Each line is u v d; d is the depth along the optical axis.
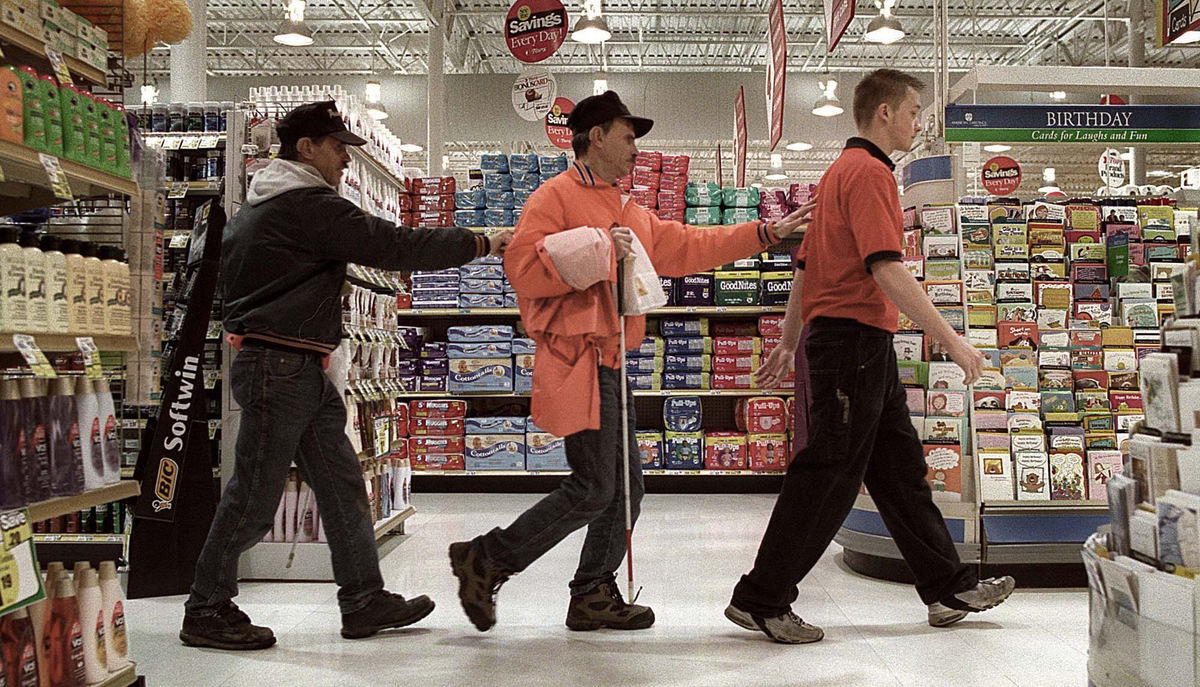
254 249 2.98
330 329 3.11
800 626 3.02
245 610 3.56
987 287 4.04
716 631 3.17
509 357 6.90
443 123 13.67
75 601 2.15
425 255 3.00
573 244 2.83
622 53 17.95
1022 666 2.76
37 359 1.96
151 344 2.86
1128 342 4.04
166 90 15.80
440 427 6.93
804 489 2.99
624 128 3.10
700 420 6.89
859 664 2.78
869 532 4.07
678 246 3.29
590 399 2.91
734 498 6.69
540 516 2.97
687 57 18.27
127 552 4.21
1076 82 4.44
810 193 6.80
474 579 3.01
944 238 4.08
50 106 2.14
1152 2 13.95
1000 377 3.96
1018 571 3.89
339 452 3.15
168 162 4.29
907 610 3.50
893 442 3.25
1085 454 3.93
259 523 3.03
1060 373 3.99
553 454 6.86
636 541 4.97
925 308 2.85
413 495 6.92
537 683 2.61
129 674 2.32
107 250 2.42
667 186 6.87
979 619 3.35
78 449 2.20
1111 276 4.26
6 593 1.84
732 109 14.90
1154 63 16.84
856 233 2.94
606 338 2.98
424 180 7.14
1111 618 1.88
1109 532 2.04
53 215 3.01
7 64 2.09
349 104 4.44
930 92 14.68
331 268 3.08
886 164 3.13
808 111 15.04
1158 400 1.86
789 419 6.82
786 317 3.42
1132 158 12.78
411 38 16.48
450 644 3.03
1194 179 11.65
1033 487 3.88
